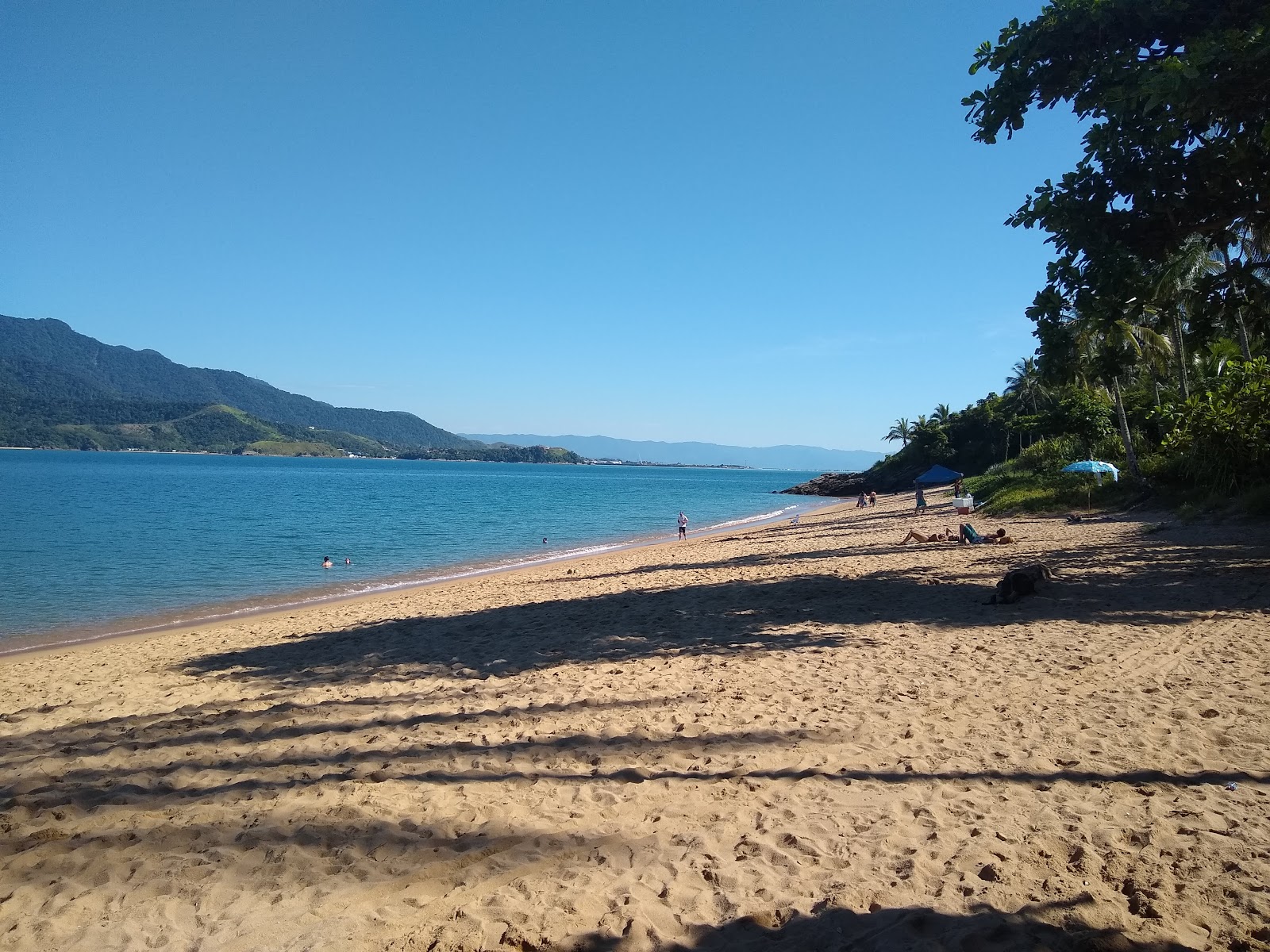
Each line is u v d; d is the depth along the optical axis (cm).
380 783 517
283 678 860
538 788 500
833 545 2192
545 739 595
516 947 323
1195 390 2944
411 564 2384
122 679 918
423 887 378
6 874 403
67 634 1349
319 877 391
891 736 561
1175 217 877
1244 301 962
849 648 852
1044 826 408
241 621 1411
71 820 472
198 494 5978
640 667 817
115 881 393
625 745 573
